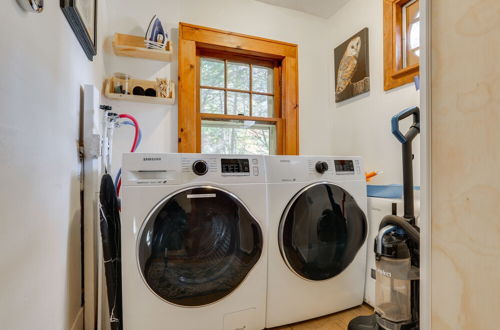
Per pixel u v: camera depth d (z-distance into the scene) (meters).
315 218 1.37
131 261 1.03
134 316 1.04
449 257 0.54
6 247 0.56
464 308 0.51
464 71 0.51
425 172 0.58
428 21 0.58
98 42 1.55
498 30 0.46
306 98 2.41
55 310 0.84
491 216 0.47
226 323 1.18
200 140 2.10
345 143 2.24
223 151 2.20
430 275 0.57
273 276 1.28
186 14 2.05
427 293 0.58
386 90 1.83
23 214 0.64
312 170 1.39
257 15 2.26
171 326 1.09
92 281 1.15
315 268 1.35
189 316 1.12
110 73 1.86
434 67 0.57
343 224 1.43
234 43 2.15
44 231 0.76
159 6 1.98
